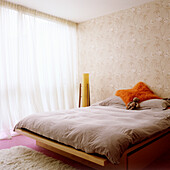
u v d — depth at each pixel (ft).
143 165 7.11
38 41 13.79
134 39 13.25
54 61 14.74
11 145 10.03
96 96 15.74
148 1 12.35
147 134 7.00
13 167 7.31
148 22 12.53
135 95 11.79
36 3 12.32
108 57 14.76
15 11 12.32
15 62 12.30
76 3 12.41
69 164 7.68
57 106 14.67
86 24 16.12
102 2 12.33
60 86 15.12
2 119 11.49
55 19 14.88
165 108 9.98
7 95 11.62
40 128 8.20
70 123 7.56
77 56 16.67
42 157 8.19
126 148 6.11
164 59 11.95
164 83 12.00
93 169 7.22
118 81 14.26
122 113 9.51
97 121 7.78
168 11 11.64
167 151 8.86
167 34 11.76
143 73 12.91
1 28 11.53
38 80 13.42
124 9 13.61
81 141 6.53
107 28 14.69
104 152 5.80
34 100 13.10
